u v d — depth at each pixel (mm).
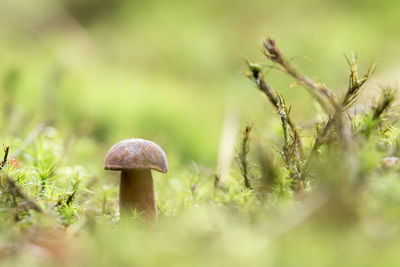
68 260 497
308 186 547
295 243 497
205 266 489
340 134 530
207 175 690
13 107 854
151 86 1511
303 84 549
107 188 610
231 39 2016
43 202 555
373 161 519
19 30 2061
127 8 2412
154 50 2037
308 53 1736
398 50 1690
